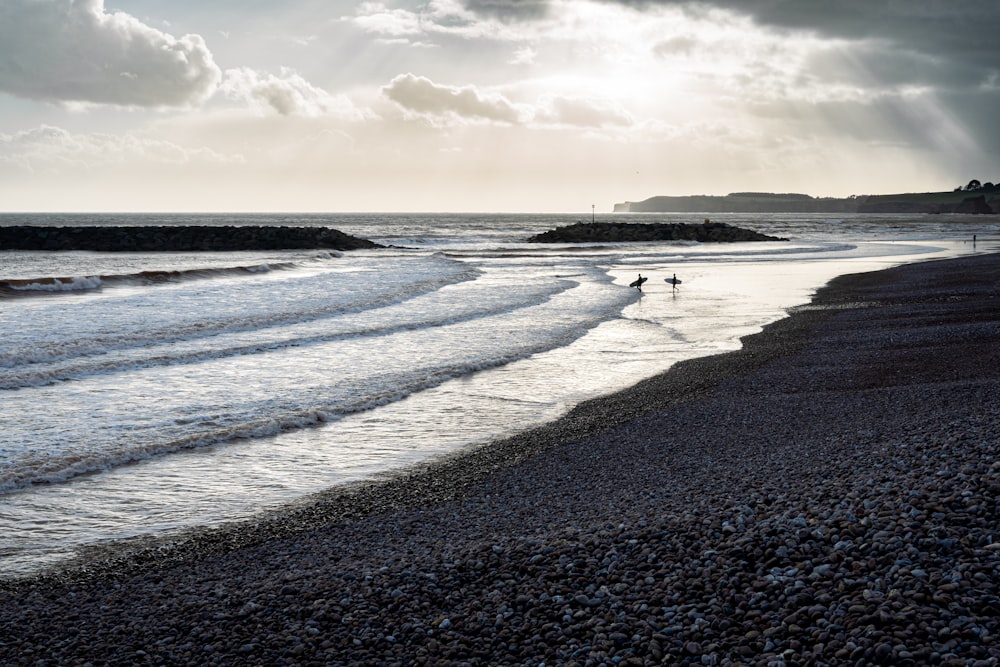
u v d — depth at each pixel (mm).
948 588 4746
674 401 13617
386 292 32438
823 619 4719
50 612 6113
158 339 20188
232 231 78438
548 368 17281
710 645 4684
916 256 61125
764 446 9961
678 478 8758
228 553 7414
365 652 5145
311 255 63906
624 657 4707
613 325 23828
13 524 8281
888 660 4188
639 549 6242
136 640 5520
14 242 71250
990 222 191750
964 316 22656
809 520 6180
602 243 91938
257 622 5680
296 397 14305
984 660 4035
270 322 23578
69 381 15344
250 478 9906
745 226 152750
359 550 7242
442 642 5191
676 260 59719
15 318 23219
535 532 7145
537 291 34250
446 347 19844
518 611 5500
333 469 10273
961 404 11234
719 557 5816
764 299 30797
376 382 15633
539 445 11156
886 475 7059
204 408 13422
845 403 12352
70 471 9984
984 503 5828
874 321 22797
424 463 10453
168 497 9172
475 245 86625
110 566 7145
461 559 6535
